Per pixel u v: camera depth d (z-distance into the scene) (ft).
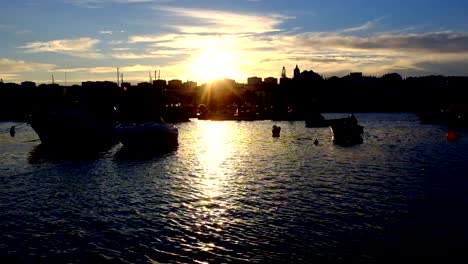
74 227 88.07
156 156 196.85
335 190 119.34
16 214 97.81
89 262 70.90
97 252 74.95
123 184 130.72
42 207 103.86
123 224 89.86
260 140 280.51
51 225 89.56
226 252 74.79
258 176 143.23
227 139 290.35
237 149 226.38
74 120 226.38
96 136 236.02
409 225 87.25
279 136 309.01
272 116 534.78
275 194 115.55
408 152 206.59
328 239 80.12
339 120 271.69
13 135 310.65
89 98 326.85
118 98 368.07
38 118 224.33
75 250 75.82
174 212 98.58
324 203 105.19
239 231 84.99
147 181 135.54
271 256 72.95
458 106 437.58
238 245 77.77
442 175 140.15
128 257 72.90
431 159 179.83
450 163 167.12
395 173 145.48
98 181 135.85
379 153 204.13
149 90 485.56
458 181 129.49
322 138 291.79
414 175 141.08
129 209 101.35
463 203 103.19
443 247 75.66
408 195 112.27
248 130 379.96
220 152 213.25
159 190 121.90
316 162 174.81
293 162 175.63
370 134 325.01
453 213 95.04
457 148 221.25
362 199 108.58
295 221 90.84
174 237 81.97
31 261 71.26
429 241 78.54
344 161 176.96
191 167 163.94
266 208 101.24
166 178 140.67
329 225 87.92
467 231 83.25
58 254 74.08
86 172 152.97
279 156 196.24
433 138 283.79
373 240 79.36
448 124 377.71
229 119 538.88
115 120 252.83
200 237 81.87
